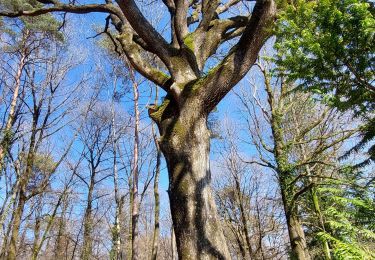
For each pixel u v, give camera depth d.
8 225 19.45
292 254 10.40
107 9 7.82
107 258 29.22
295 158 12.66
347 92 3.70
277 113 12.10
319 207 9.17
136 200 15.34
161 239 33.53
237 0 9.32
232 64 5.84
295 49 3.60
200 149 5.65
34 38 17.52
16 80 17.70
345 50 3.46
